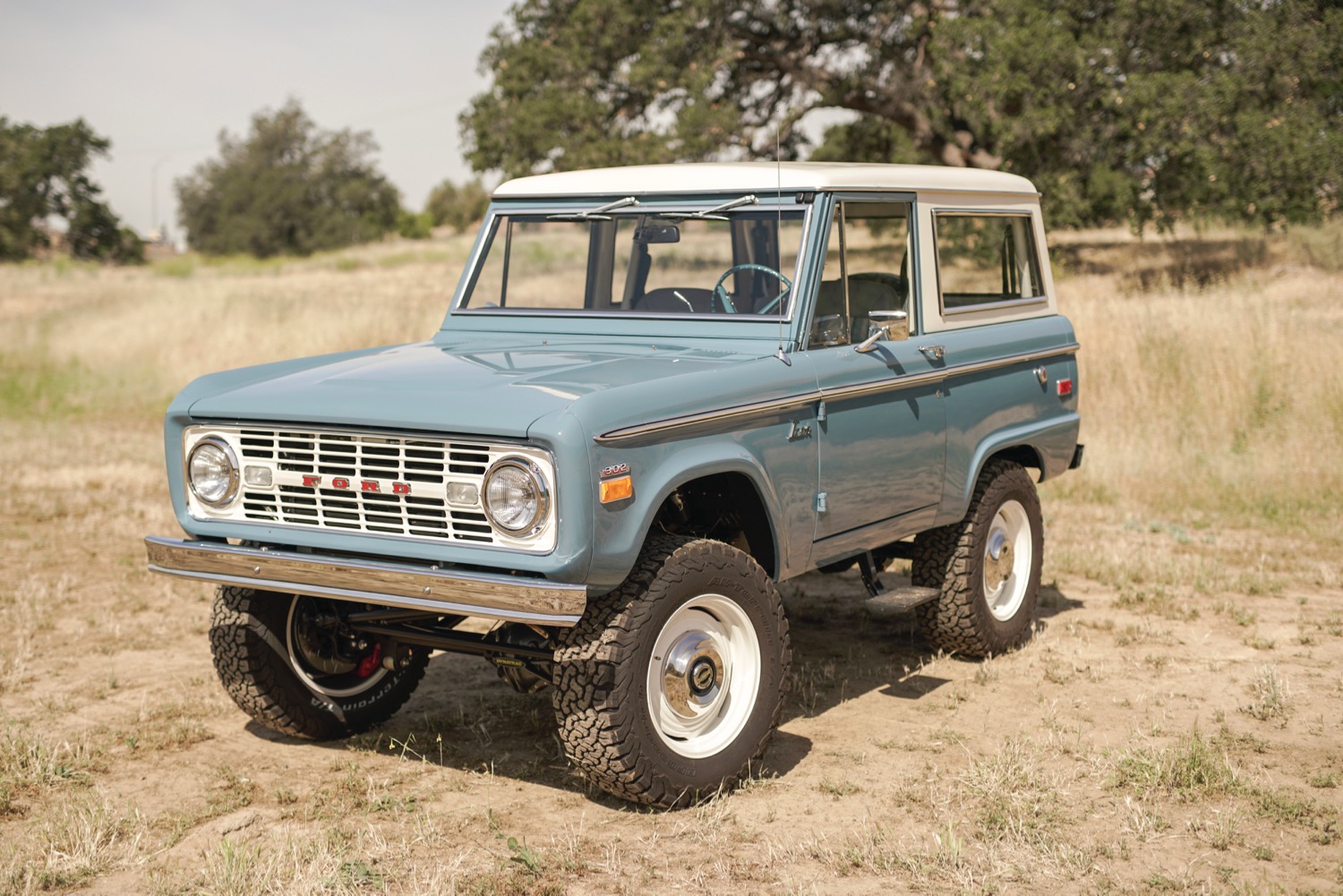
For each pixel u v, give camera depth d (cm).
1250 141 2117
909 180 538
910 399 530
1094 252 2794
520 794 452
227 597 486
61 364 1912
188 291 2908
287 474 423
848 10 2672
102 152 8694
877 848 394
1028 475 631
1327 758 474
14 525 945
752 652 451
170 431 448
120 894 372
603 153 2391
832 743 502
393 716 542
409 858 393
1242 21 2223
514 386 404
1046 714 532
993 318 602
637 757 411
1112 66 2272
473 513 391
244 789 457
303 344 1856
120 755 494
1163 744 488
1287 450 1060
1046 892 366
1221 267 2281
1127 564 781
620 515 388
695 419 413
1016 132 2252
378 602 399
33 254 8375
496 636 454
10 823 427
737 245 497
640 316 508
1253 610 693
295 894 362
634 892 370
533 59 2639
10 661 607
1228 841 397
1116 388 1214
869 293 522
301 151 9562
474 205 10719
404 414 396
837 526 495
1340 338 1229
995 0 2303
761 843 404
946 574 593
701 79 2394
